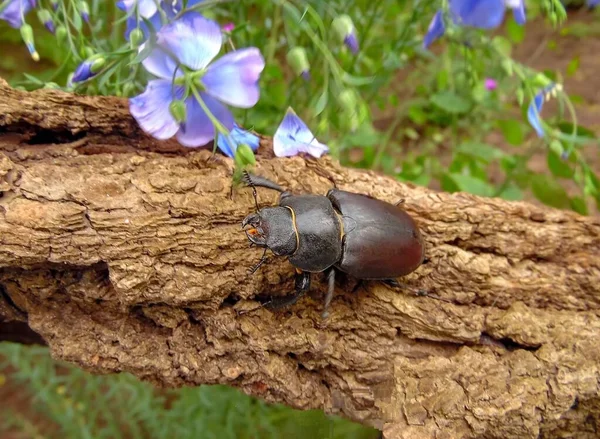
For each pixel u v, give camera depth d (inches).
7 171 4.0
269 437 7.4
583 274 4.9
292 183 4.8
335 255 4.5
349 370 4.7
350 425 6.6
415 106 9.9
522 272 4.9
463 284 4.8
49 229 3.9
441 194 5.1
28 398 9.9
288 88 8.0
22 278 4.3
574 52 12.6
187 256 4.2
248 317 4.5
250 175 4.4
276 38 7.7
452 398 4.3
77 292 4.3
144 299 4.2
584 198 7.3
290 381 4.6
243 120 6.6
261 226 4.3
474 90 6.7
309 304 4.7
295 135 4.8
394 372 4.5
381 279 4.6
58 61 9.6
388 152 10.6
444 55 8.6
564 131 7.0
